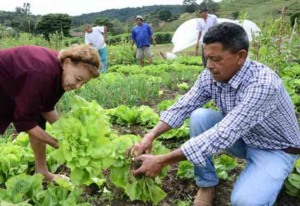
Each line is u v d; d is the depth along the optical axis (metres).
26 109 2.46
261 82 2.43
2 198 2.53
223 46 2.32
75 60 2.50
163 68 10.62
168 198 3.13
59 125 2.65
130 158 2.81
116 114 4.96
